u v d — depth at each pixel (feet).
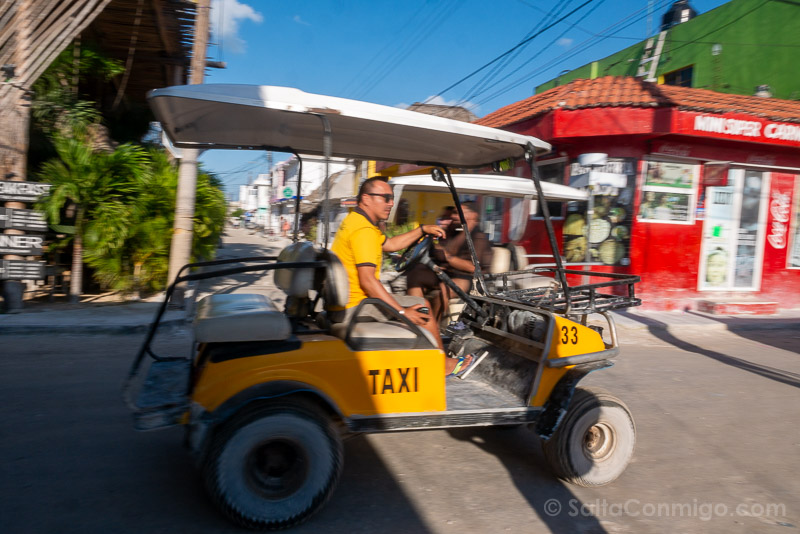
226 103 9.48
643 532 9.65
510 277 17.84
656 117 30.19
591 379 19.49
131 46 35.53
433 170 14.23
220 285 33.94
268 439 8.70
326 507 9.94
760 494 11.39
